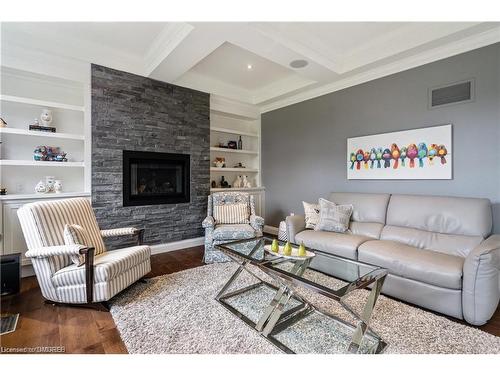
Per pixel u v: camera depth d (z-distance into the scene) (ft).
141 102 11.47
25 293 7.84
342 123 12.21
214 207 12.51
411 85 9.82
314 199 13.62
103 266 6.73
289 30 8.86
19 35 8.73
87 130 10.21
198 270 9.73
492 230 7.99
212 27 7.93
